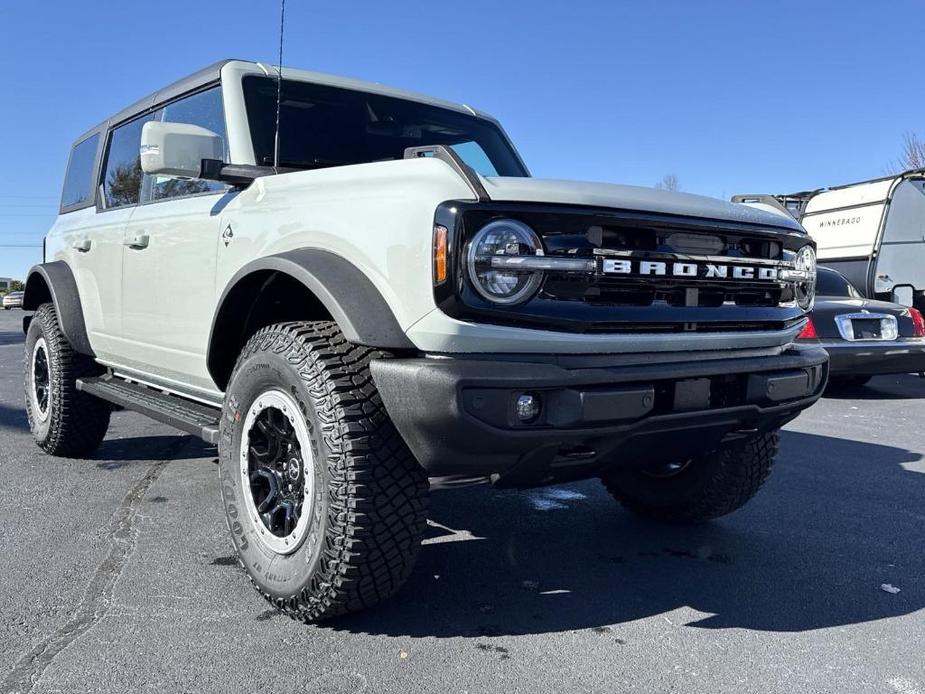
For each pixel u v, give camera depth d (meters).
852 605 3.15
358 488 2.59
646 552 3.74
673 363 2.79
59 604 3.04
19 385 9.41
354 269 2.72
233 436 3.12
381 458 2.62
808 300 3.32
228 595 3.14
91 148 5.51
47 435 5.34
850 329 8.73
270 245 3.13
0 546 3.68
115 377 5.04
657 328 2.74
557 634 2.85
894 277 12.56
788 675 2.58
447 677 2.53
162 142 3.21
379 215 2.64
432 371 2.41
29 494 4.56
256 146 3.68
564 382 2.49
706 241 2.88
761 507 4.52
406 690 2.45
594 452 2.72
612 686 2.50
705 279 2.83
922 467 5.55
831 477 5.25
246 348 3.06
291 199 3.08
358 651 2.70
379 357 2.71
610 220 2.60
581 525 4.14
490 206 2.45
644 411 2.64
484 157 4.47
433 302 2.44
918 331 8.98
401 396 2.48
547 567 3.52
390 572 2.69
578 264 2.53
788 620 3.01
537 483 2.86
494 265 2.43
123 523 4.05
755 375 3.00
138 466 5.27
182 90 4.17
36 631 2.81
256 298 3.25
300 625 2.88
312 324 2.93
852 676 2.58
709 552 3.75
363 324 2.55
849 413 8.08
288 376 2.78
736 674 2.59
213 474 5.07
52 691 2.40
